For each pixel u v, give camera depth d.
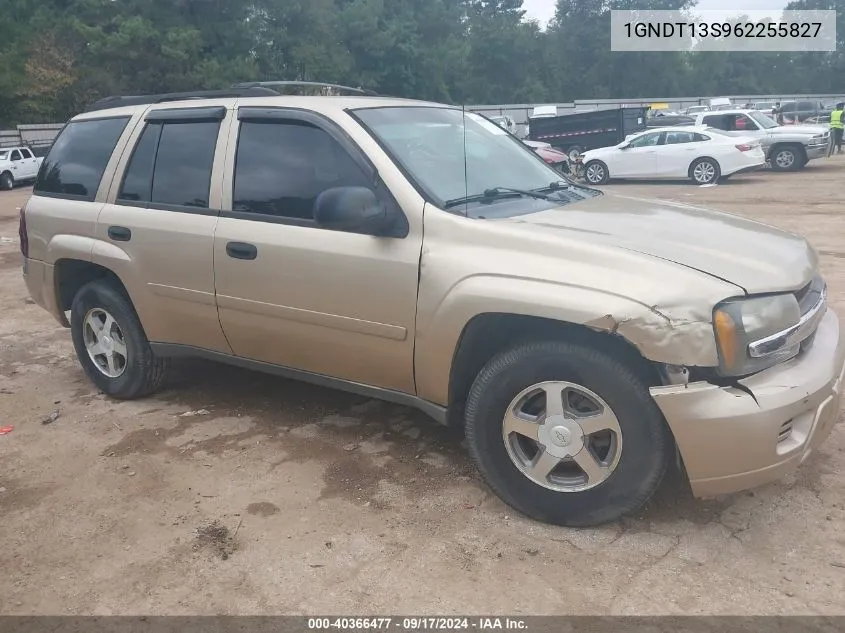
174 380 5.16
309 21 50.50
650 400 2.87
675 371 2.80
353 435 4.19
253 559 3.07
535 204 3.63
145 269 4.30
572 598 2.76
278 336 3.86
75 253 4.62
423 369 3.38
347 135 3.60
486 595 2.79
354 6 54.25
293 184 3.75
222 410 4.62
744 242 3.23
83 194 4.69
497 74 65.31
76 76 41.78
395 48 55.22
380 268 3.38
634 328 2.75
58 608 2.82
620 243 3.02
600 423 2.99
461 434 4.16
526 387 3.11
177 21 44.12
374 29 54.12
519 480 3.22
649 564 2.93
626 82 73.00
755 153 18.48
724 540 3.06
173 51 41.62
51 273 4.87
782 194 15.38
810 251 3.40
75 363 5.71
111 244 4.46
